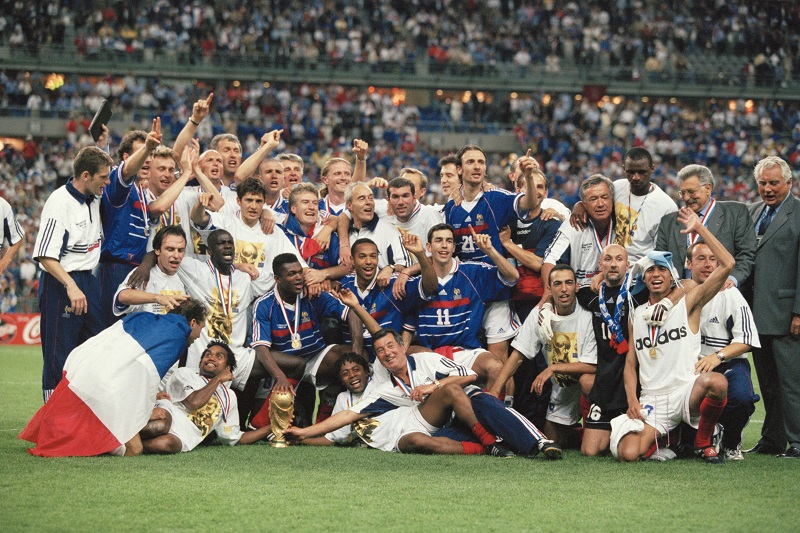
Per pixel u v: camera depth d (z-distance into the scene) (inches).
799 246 546.3
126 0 2628.0
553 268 554.6
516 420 518.9
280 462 490.9
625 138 2640.3
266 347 590.9
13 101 2405.3
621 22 2942.9
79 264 557.9
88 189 556.4
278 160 729.6
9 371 1047.6
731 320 529.0
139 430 498.6
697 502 399.2
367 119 2596.0
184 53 2591.0
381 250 649.0
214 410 540.4
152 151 613.9
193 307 532.4
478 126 2699.3
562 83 2790.4
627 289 523.2
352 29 2815.0
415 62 2768.2
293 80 2677.2
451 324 599.2
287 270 585.9
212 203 608.4
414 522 359.9
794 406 540.7
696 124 2709.2
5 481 424.5
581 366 553.6
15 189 2158.0
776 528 355.6
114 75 2532.0
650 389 522.6
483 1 2967.5
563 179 2524.6
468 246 637.3
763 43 2906.0
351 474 457.7
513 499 402.0
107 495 398.6
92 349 502.9
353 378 569.6
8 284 1667.1
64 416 496.1
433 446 526.0
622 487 430.3
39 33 2488.9
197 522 356.2
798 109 2834.6
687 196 562.3
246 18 2723.9
